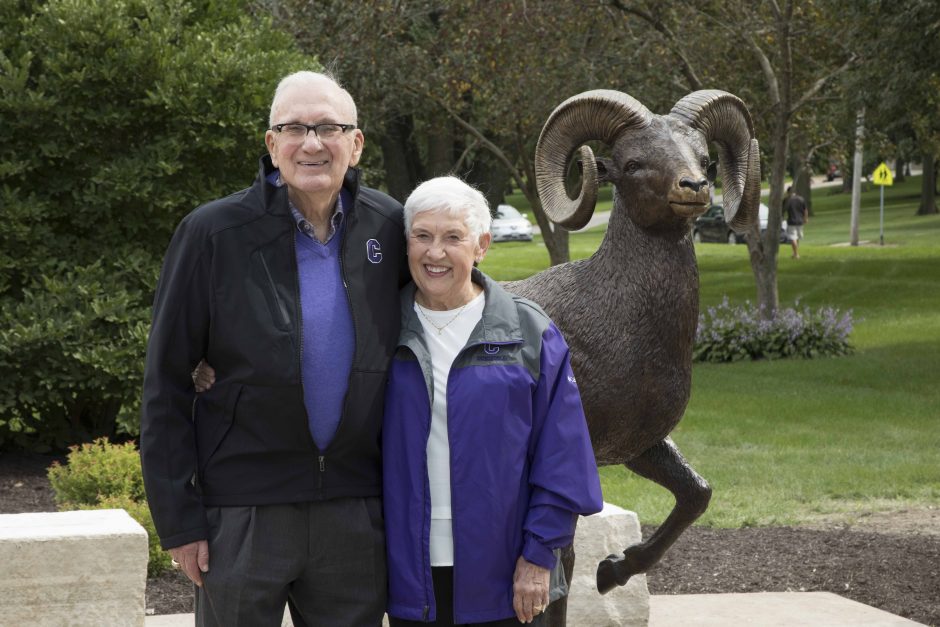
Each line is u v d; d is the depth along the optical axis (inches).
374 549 127.4
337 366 125.0
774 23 597.9
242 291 123.6
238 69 365.1
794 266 1074.1
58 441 370.0
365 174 609.6
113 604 189.5
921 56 643.5
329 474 125.5
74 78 348.2
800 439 427.5
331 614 127.0
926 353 628.7
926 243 1286.9
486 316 129.2
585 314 161.9
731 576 266.4
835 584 258.4
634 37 584.1
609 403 160.4
